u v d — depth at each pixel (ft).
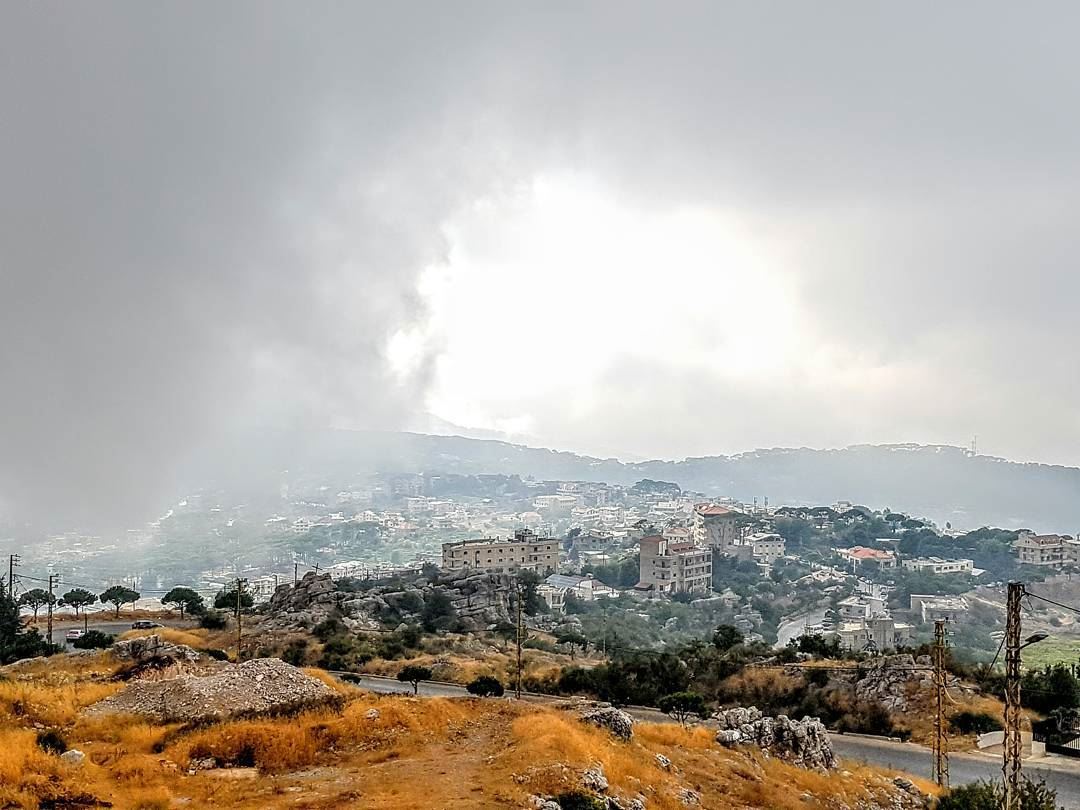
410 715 151.84
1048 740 258.16
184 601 505.66
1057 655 581.94
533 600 653.71
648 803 126.11
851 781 182.19
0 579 431.02
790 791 159.63
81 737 132.36
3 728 128.26
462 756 132.67
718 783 153.69
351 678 320.50
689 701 279.08
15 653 329.93
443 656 385.70
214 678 159.53
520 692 307.17
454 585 622.13
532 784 114.73
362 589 597.11
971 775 227.81
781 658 369.71
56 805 97.35
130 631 368.68
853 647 605.31
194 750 126.82
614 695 313.12
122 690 158.92
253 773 121.80
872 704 300.61
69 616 480.64
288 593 532.32
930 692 298.35
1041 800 161.17
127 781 112.06
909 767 236.84
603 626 635.25
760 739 195.21
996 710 285.64
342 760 130.72
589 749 135.44
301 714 149.07
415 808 103.76
